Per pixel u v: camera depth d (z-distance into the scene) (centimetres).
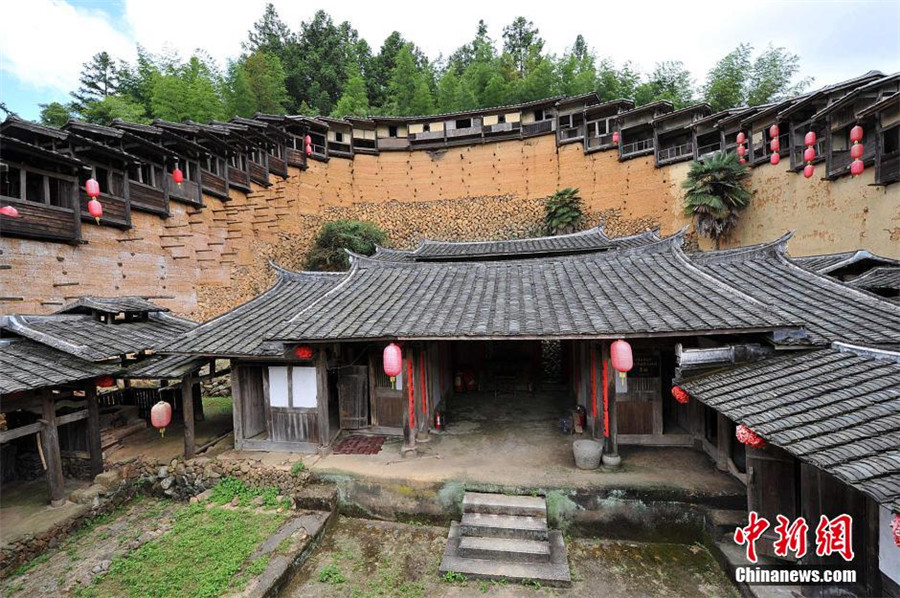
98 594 550
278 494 764
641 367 833
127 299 1011
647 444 836
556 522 675
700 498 650
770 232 1945
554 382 1388
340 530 702
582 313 729
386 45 4156
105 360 874
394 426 938
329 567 604
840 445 384
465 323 733
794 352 627
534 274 980
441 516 709
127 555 625
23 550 631
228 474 809
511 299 840
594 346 808
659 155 2414
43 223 1123
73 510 730
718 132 2250
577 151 2662
